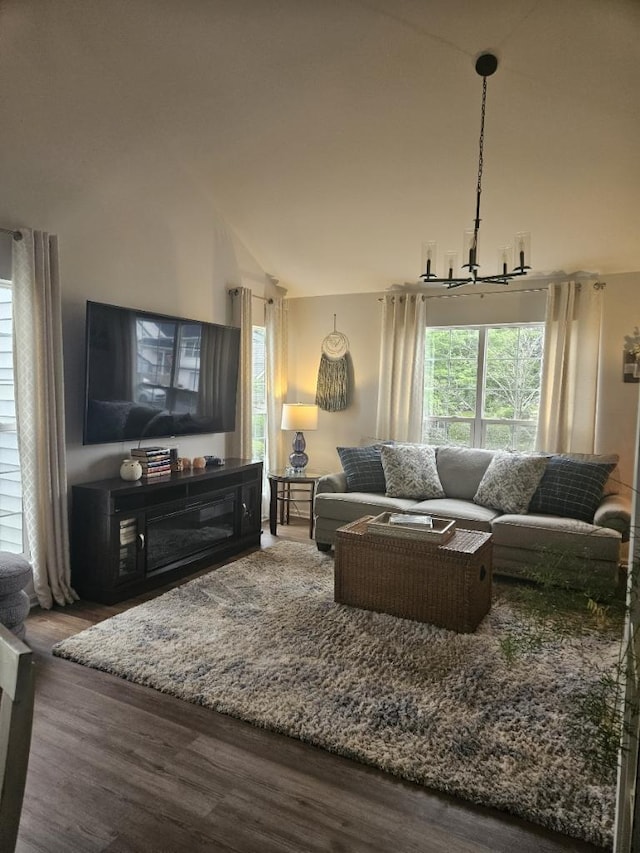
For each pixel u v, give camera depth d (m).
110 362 3.61
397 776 1.89
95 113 3.29
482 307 4.96
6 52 2.74
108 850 1.56
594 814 1.71
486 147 3.46
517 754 1.97
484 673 2.52
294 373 5.91
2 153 3.05
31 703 0.80
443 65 2.96
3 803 0.78
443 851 1.59
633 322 4.39
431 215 4.21
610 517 3.57
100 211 3.69
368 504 4.21
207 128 3.68
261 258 5.30
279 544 4.66
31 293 3.12
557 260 4.41
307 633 2.91
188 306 4.50
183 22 2.82
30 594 3.28
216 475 4.11
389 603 3.16
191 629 2.94
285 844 1.60
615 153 3.32
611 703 1.70
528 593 2.11
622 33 2.61
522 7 2.56
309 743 2.05
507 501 4.07
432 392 5.28
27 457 3.18
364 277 5.23
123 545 3.42
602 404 4.49
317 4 2.69
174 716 2.20
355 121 3.46
